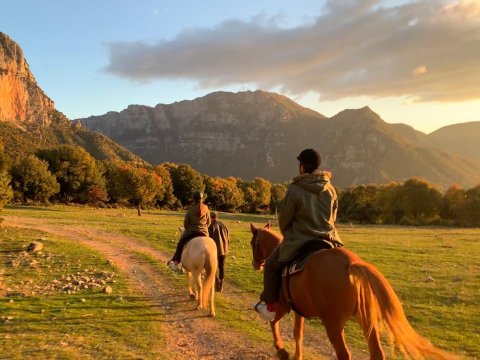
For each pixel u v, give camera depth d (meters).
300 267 5.59
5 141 137.12
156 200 86.81
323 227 5.88
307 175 5.95
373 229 53.72
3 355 7.79
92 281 15.27
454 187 81.31
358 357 8.37
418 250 25.89
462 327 10.20
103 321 10.41
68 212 54.09
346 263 5.18
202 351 8.53
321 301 5.21
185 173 98.56
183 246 12.34
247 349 8.70
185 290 14.27
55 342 8.66
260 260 8.37
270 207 120.94
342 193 94.12
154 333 9.56
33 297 12.70
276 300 6.27
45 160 77.50
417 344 4.67
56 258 20.05
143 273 17.23
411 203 79.69
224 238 14.18
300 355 7.09
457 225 71.00
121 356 7.94
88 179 80.06
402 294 13.85
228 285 15.51
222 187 102.31
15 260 19.20
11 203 65.38
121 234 30.81
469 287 14.75
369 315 4.89
